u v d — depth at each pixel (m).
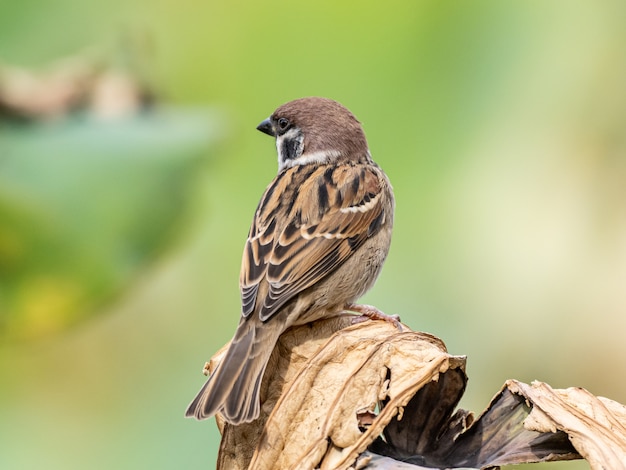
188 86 9.63
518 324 9.65
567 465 9.91
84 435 9.55
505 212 9.52
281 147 9.76
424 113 9.48
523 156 9.41
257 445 5.84
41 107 6.92
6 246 6.66
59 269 6.79
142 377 9.77
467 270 9.73
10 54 7.84
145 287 9.71
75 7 7.99
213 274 9.87
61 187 6.77
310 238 8.48
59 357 9.77
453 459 6.02
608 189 9.41
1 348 9.66
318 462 5.62
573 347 9.59
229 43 9.59
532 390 5.70
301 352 7.54
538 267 9.62
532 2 9.23
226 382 6.94
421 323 9.70
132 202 6.80
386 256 9.23
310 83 9.75
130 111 7.13
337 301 8.56
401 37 9.45
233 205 9.84
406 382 5.76
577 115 9.23
